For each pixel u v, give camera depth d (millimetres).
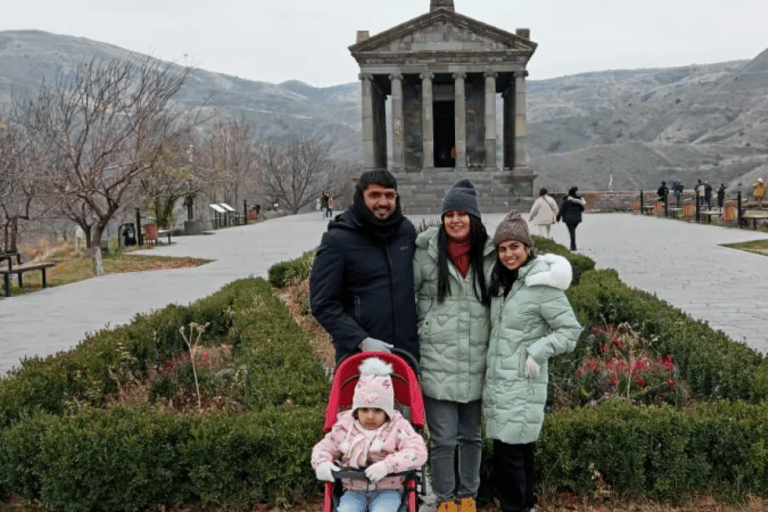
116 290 15508
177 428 5328
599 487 5125
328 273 4500
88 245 23891
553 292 4543
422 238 4684
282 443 5152
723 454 5129
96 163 19438
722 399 6391
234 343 9281
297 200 80188
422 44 45688
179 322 9414
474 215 4508
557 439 5156
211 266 19609
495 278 4641
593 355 8180
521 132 45812
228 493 5191
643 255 19281
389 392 4039
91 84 20156
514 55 45469
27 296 15000
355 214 4539
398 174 45094
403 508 3949
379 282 4520
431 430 4715
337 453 4121
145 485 5168
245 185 66188
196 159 46844
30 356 9445
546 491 5172
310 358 7555
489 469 5133
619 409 5535
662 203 39062
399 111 45844
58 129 20797
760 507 4941
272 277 13867
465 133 49156
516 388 4547
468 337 4641
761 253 19328
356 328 4422
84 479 5102
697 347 7352
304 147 86375
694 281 14625
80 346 7766
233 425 5344
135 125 20609
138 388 7438
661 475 5121
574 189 19641
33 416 5918
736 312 11281
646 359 7406
